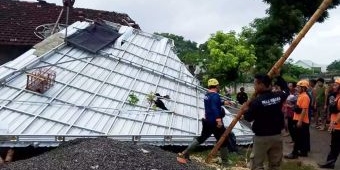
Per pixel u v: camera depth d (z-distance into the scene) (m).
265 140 6.43
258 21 25.03
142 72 13.60
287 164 9.94
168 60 14.99
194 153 10.79
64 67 12.38
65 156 8.18
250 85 26.17
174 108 12.52
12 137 9.55
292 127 11.04
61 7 22.00
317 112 15.57
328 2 6.36
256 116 6.45
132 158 8.05
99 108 11.33
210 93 8.88
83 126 10.57
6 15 19.73
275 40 23.75
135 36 15.49
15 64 11.94
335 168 9.59
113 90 12.29
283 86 7.73
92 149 8.27
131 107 11.89
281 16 23.81
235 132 12.05
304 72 37.09
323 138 13.64
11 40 17.64
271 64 22.97
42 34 17.78
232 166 9.48
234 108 13.77
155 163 8.04
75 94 11.59
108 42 13.98
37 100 10.95
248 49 22.81
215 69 22.12
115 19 22.62
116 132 10.68
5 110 10.35
